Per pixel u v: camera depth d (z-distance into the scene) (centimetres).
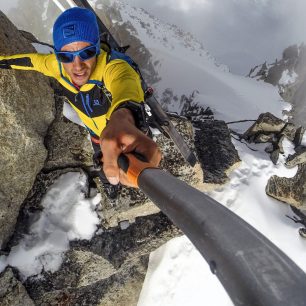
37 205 238
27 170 220
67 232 238
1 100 191
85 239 242
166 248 310
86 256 239
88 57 98
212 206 26
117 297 271
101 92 107
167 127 162
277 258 21
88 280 241
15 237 226
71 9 96
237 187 347
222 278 22
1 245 218
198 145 346
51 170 249
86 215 245
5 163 203
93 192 252
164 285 300
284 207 362
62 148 248
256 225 339
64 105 253
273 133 402
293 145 400
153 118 153
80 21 93
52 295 233
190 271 307
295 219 356
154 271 301
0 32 194
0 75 189
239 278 21
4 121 196
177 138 171
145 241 259
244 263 21
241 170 362
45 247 228
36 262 225
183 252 311
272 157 381
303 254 341
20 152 210
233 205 338
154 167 38
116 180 43
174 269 305
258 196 351
